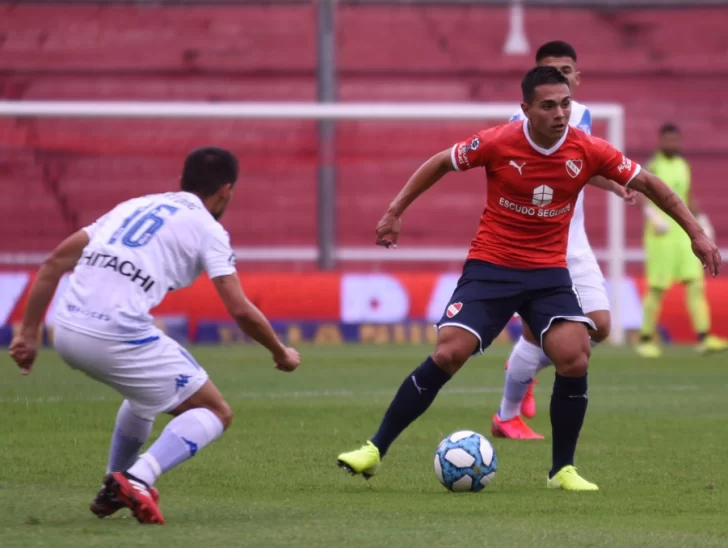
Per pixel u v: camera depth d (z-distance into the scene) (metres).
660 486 20.92
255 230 80.88
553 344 20.48
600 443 26.91
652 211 52.84
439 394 38.03
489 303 20.94
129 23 93.12
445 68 91.00
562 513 17.98
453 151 21.28
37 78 88.00
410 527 16.53
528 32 96.19
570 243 28.38
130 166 82.00
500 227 21.12
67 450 24.52
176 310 61.62
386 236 21.88
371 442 20.78
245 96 88.19
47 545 14.84
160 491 19.95
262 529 16.22
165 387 16.67
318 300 62.47
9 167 80.50
